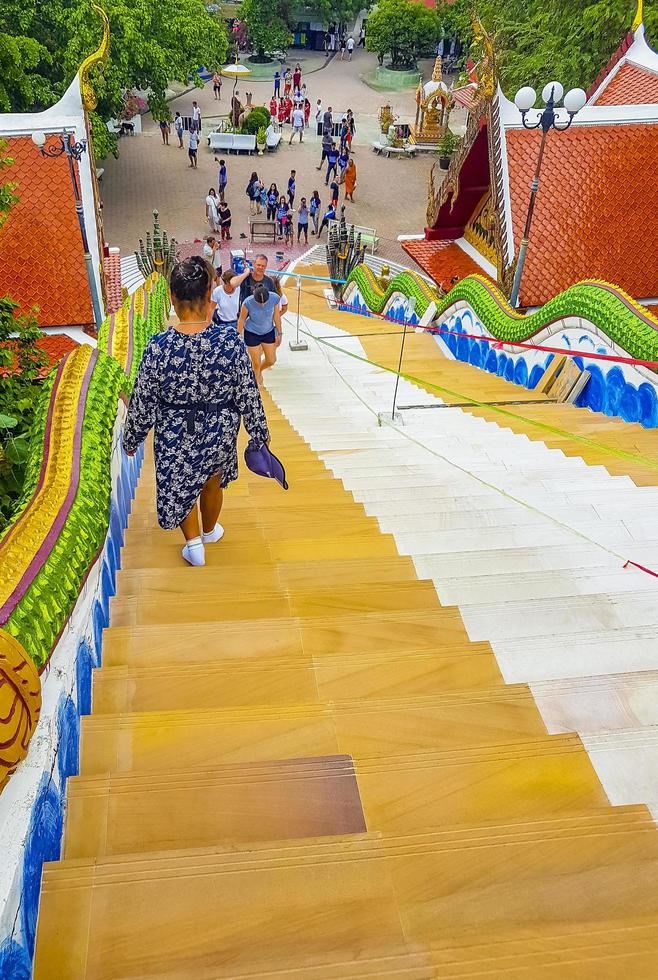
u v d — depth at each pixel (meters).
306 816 2.48
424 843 2.28
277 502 5.71
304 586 4.18
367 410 8.71
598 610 3.89
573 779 2.65
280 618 3.72
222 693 3.18
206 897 2.11
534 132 14.10
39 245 13.96
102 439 3.69
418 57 44.94
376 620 3.75
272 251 25.06
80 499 3.11
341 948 2.01
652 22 19.86
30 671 1.96
